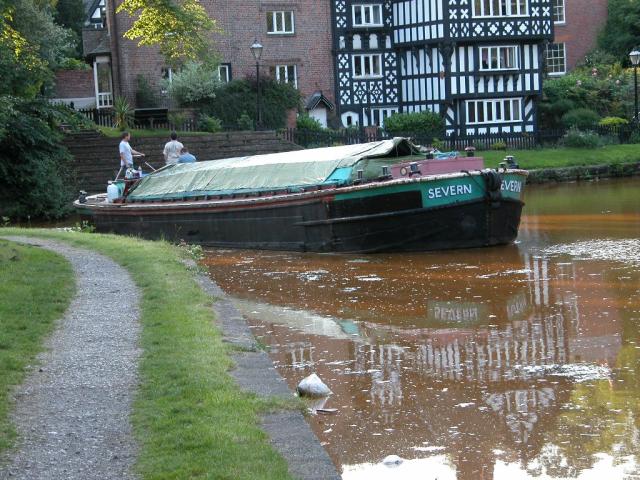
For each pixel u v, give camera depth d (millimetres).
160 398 8930
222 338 11641
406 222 21766
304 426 8406
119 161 40406
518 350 12656
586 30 63406
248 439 7871
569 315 14680
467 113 52656
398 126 51531
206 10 52031
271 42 53500
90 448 7711
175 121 46125
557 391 10688
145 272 15969
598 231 24750
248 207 23984
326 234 22594
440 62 52406
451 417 9906
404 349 12969
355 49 54875
